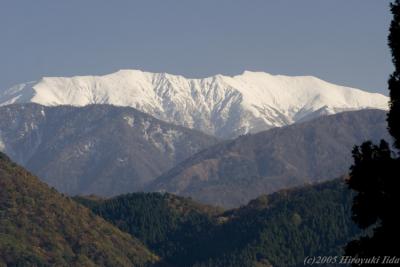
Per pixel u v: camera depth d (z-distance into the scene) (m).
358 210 115.75
